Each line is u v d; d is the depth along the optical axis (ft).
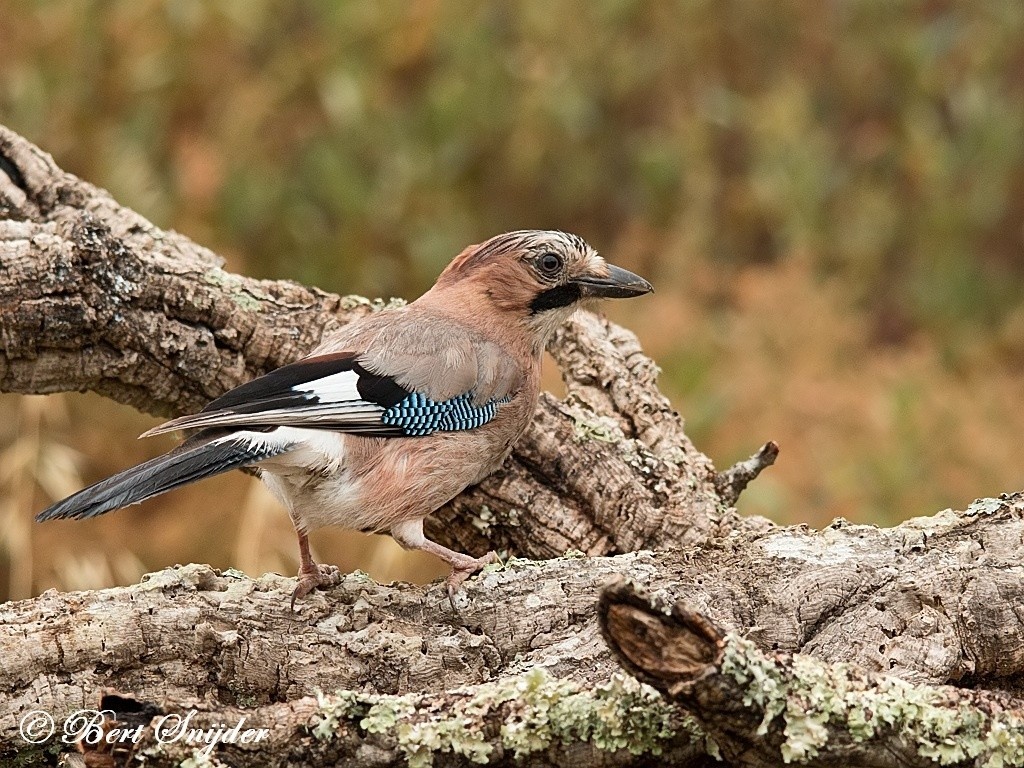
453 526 31.24
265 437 27.02
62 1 50.62
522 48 55.93
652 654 20.45
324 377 28.02
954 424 46.21
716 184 56.24
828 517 43.75
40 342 29.71
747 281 51.42
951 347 52.90
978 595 24.99
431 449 28.73
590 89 56.24
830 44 60.29
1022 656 24.85
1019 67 60.90
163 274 30.66
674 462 31.45
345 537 41.93
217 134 51.39
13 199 32.40
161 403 31.99
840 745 21.33
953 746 21.65
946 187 56.49
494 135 53.98
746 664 20.51
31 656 23.17
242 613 24.67
